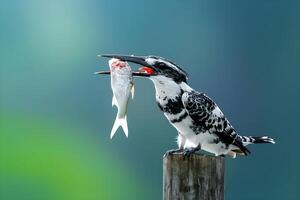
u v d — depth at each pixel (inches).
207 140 355.3
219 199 300.4
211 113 350.9
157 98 354.6
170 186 299.9
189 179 298.8
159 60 348.8
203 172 298.8
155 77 348.8
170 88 349.7
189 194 298.7
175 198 299.3
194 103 348.8
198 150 357.7
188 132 354.6
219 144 356.8
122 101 344.5
